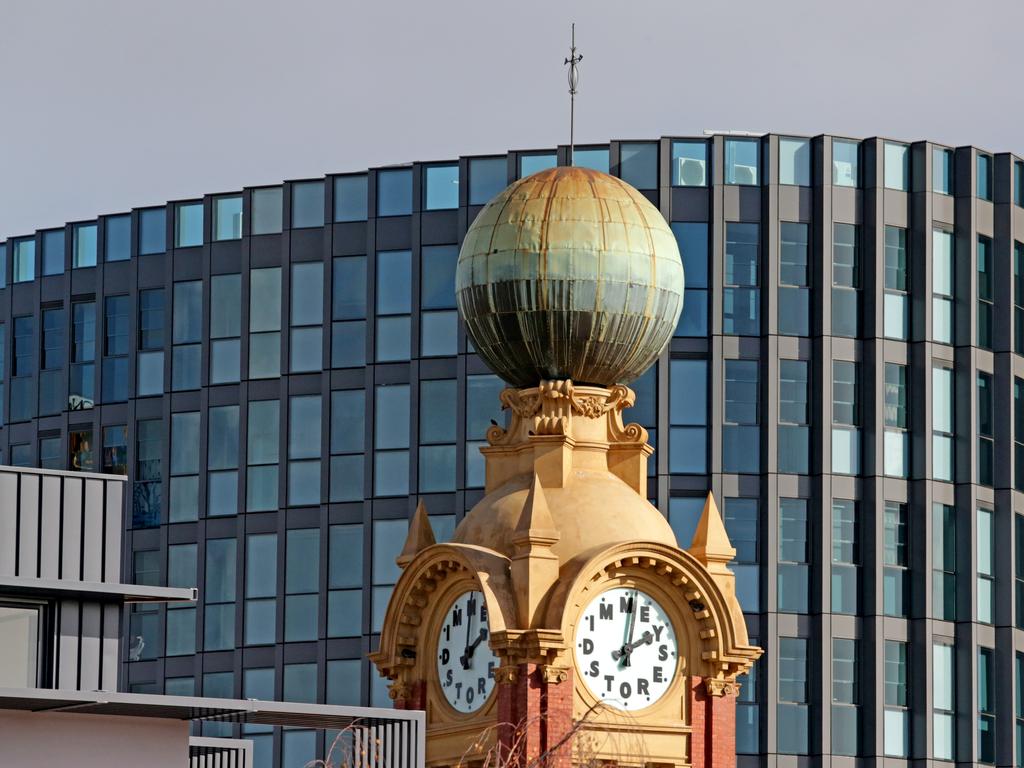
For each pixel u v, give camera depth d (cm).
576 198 16650
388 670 16312
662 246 16712
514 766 15150
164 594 16688
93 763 15912
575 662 15812
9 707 15625
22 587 16388
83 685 16712
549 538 15862
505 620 15775
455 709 16100
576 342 16588
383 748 16000
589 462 16438
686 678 15962
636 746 15762
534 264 16538
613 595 15950
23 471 16900
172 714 15950
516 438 16575
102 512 17062
